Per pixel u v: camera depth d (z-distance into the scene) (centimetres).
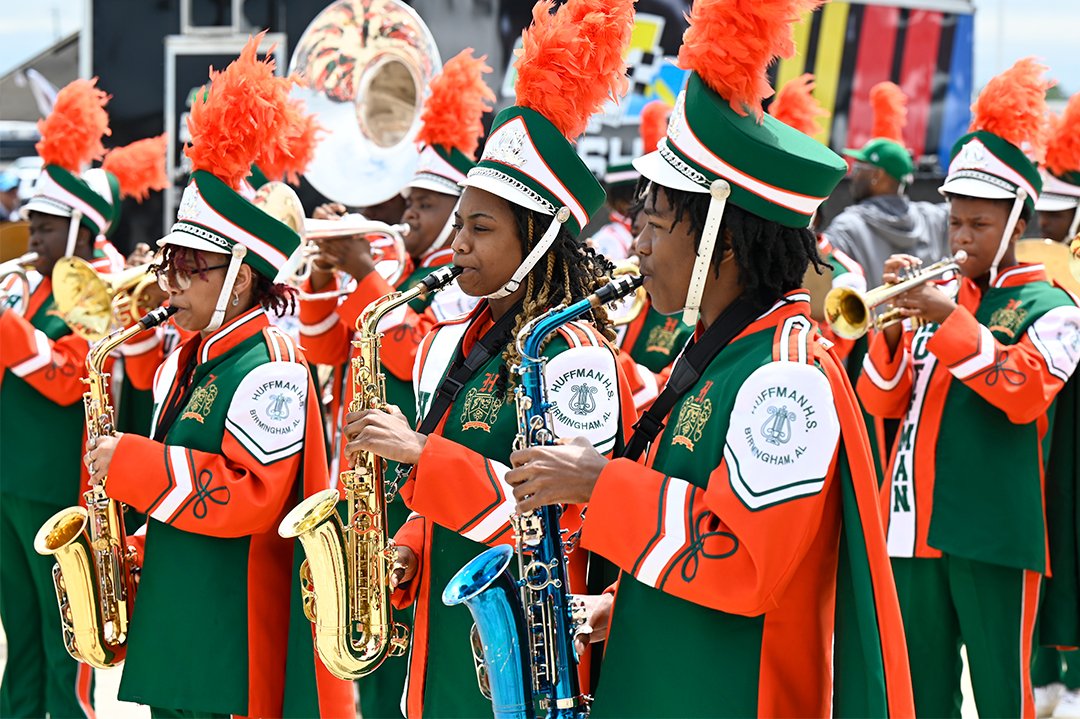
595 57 440
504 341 445
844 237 1143
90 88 856
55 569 541
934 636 657
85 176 858
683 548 340
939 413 653
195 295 515
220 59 1135
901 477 662
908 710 344
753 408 337
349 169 727
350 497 461
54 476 787
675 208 363
